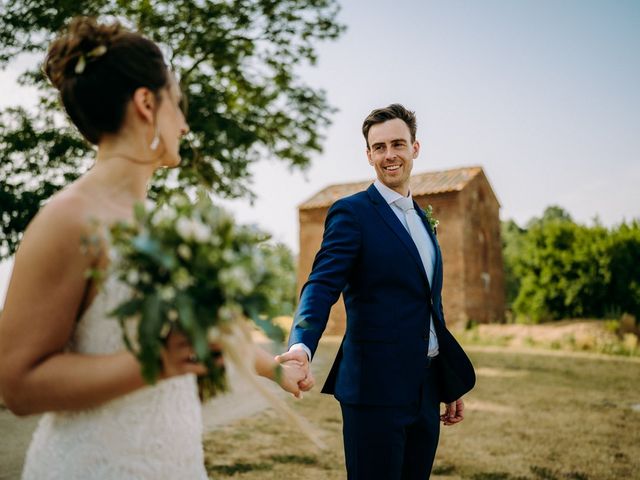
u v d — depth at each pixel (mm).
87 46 1171
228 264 951
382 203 2512
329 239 2385
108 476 1102
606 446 5289
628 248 18125
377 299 2342
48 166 9914
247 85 11836
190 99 10492
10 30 9688
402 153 2576
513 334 17906
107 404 1129
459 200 20562
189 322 891
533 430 5918
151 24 10234
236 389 8172
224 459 4785
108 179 1164
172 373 957
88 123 1196
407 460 2381
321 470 4457
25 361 986
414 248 2424
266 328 985
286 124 12141
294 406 7344
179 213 1003
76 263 1046
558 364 11781
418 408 2326
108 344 1104
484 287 22281
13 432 5906
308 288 2230
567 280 18812
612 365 11609
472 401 7570
